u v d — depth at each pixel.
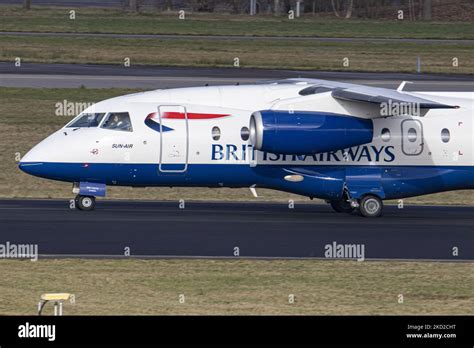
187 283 72.62
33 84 187.88
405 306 67.31
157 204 115.19
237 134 107.88
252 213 108.88
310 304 67.31
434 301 68.94
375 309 66.38
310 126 105.56
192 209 110.69
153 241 88.06
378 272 78.12
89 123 107.69
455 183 113.25
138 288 70.75
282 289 71.50
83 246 84.88
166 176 107.44
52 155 105.44
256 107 109.12
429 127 111.62
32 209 106.31
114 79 195.38
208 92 110.12
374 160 110.56
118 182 107.25
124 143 106.00
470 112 113.06
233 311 65.00
